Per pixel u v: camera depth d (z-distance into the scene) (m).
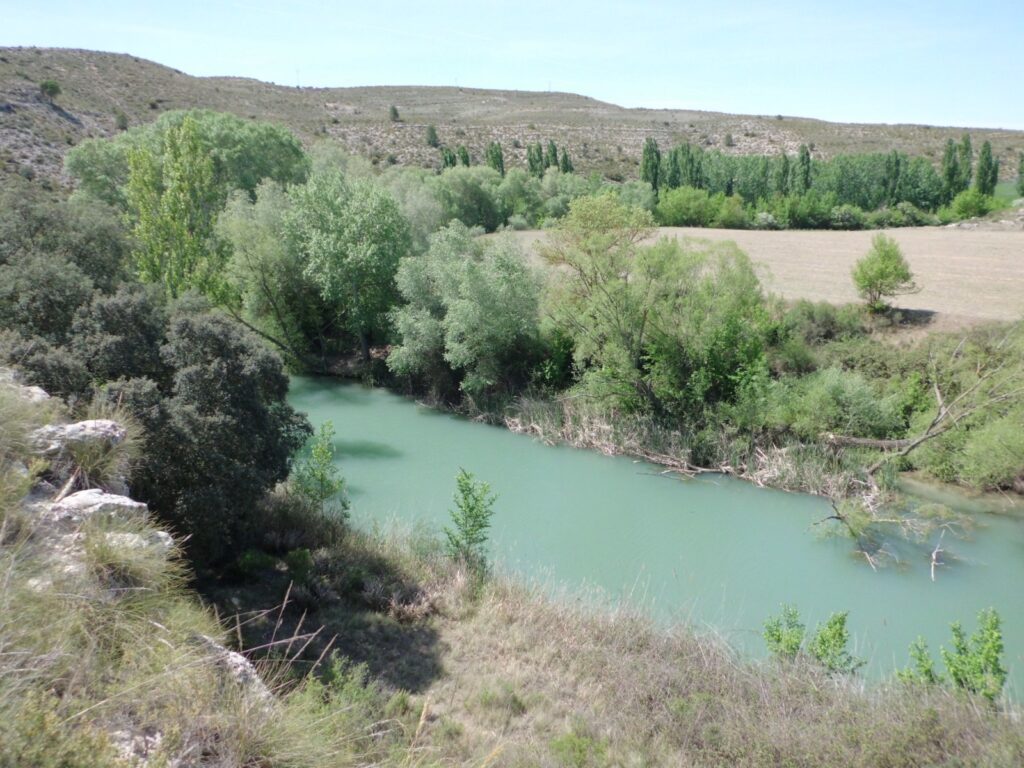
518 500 19.12
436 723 9.02
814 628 12.95
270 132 44.59
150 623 5.58
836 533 17.03
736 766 8.15
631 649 11.42
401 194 40.19
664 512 18.39
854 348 22.62
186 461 12.00
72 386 11.64
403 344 27.56
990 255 37.59
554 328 25.69
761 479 19.89
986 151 67.69
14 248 15.40
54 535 6.17
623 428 22.66
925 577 14.98
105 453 8.06
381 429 24.69
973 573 15.07
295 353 30.80
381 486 19.88
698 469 20.89
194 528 11.84
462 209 53.47
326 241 28.62
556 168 63.09
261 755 4.78
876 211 66.81
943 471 19.08
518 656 11.23
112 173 41.56
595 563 15.69
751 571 15.35
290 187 32.31
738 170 71.06
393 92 141.12
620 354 22.48
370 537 15.13
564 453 22.59
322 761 5.08
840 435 20.12
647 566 15.56
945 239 45.94
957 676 9.53
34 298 13.66
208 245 27.44
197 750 4.47
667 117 128.88
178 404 12.38
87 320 13.48
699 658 11.02
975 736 7.89
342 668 10.29
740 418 20.98
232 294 28.83
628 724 9.27
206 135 42.19
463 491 14.57
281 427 15.12
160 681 4.81
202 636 5.91
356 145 87.88
